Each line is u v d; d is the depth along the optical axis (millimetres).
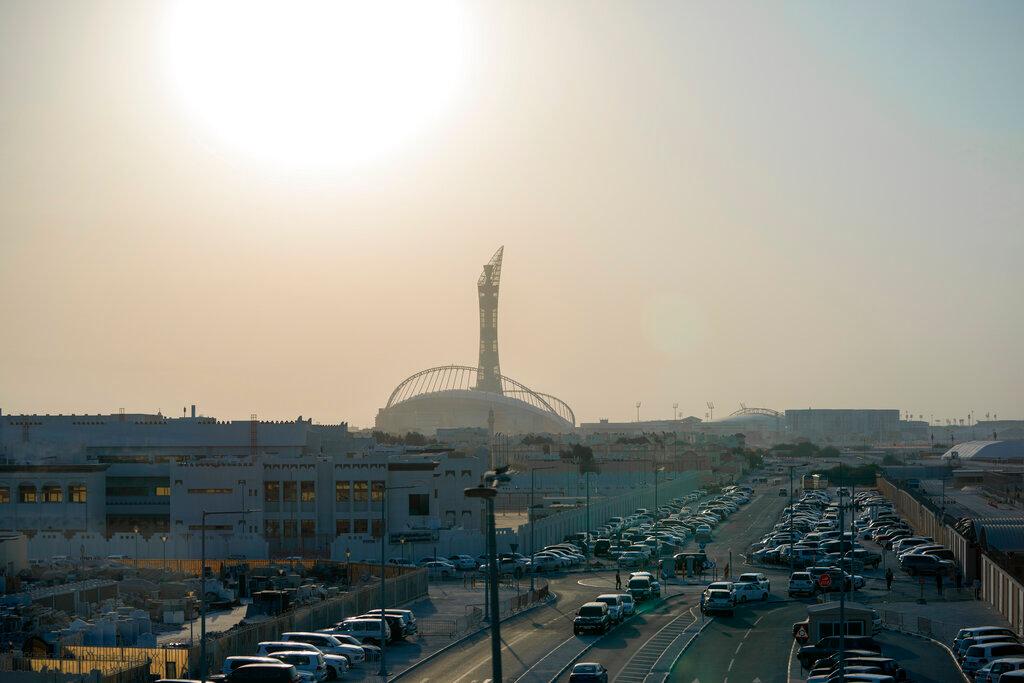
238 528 159875
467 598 118812
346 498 160125
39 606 102688
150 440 199875
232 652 81375
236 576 127688
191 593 116312
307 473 160375
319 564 135750
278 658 77688
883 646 88500
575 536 168000
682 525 191875
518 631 98688
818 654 80938
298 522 159750
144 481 169750
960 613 104062
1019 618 93188
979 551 121938
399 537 148000
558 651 88375
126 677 73125
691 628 98125
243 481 160125
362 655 84000
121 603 109375
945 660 82812
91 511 165625
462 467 164625
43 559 140250
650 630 97750
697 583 132125
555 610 111188
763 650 87500
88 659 77125
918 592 118750
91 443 198250
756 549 159000
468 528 163250
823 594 117562
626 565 145500
